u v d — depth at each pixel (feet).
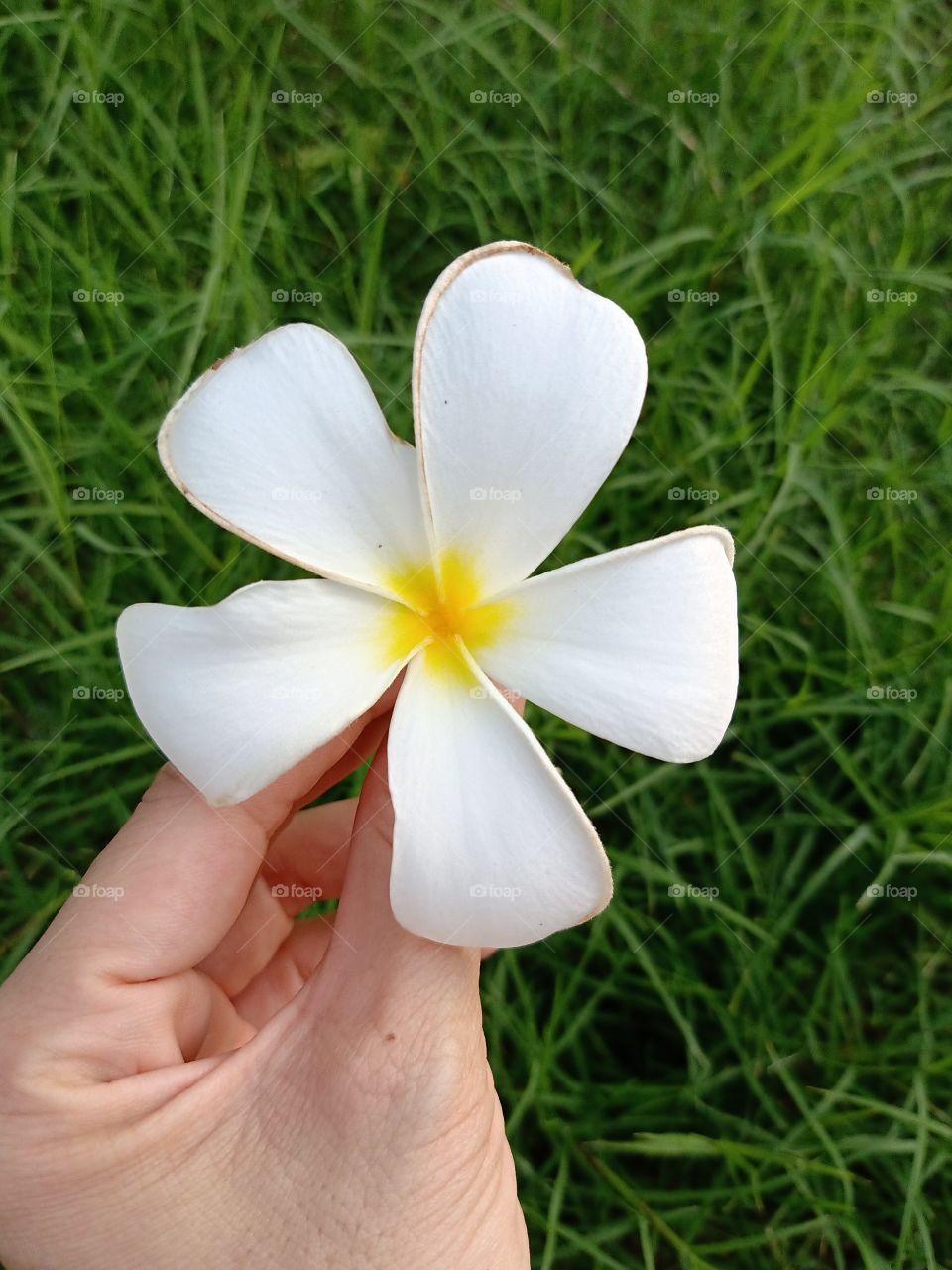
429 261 1.00
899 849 0.87
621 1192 0.83
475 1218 0.52
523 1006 0.88
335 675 0.47
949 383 1.01
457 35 0.96
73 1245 0.51
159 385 0.91
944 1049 0.87
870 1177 0.88
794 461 0.89
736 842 0.91
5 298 0.88
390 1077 0.50
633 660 0.47
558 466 0.48
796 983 0.90
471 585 0.49
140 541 0.89
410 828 0.45
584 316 0.47
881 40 0.98
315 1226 0.50
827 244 0.96
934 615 0.92
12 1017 0.55
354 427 0.48
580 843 0.44
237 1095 0.52
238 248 0.88
